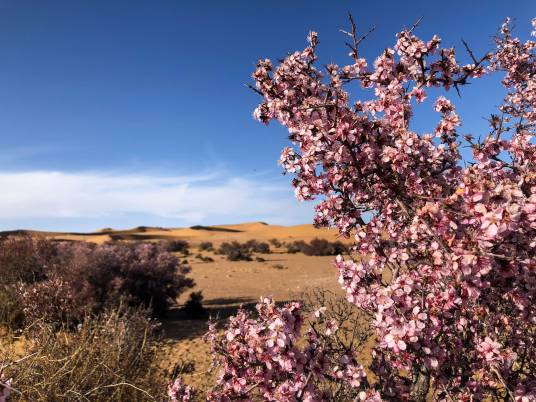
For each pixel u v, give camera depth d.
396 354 3.15
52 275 12.03
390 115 3.79
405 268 3.70
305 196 3.84
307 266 30.36
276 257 39.59
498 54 6.63
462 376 3.61
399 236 3.79
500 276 3.36
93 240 72.56
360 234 3.69
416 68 3.61
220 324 11.86
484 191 2.85
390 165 3.74
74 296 10.41
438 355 3.14
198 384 6.24
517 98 6.09
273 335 2.83
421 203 3.63
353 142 3.64
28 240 15.70
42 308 9.38
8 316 9.18
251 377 3.24
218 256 41.69
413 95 3.72
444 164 3.90
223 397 3.24
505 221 2.69
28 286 11.51
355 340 5.25
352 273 3.27
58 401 4.34
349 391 3.98
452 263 2.96
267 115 4.09
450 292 2.97
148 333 7.31
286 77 4.00
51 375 4.50
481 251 2.86
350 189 3.79
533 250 3.21
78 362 5.01
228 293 18.25
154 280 13.34
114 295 11.55
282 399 2.99
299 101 3.98
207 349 9.12
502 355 3.20
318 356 3.03
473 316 3.36
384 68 3.83
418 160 3.63
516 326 3.81
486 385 3.51
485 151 3.54
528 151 3.72
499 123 3.72
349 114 3.59
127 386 5.14
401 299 3.02
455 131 3.67
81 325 6.33
